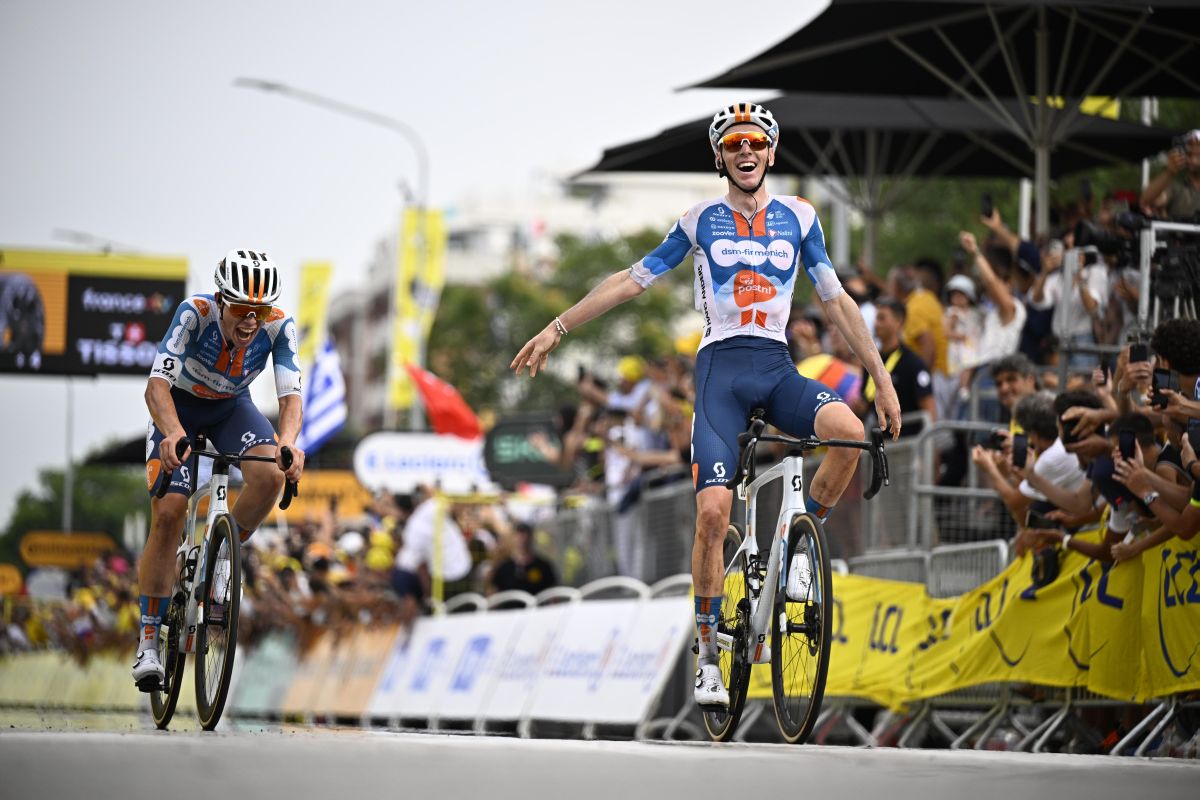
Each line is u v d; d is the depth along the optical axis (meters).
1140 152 39.34
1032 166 41.22
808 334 33.47
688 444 38.53
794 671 18.45
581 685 36.06
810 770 13.29
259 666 56.75
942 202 77.44
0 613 81.31
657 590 34.88
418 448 55.19
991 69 35.34
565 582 46.56
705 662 19.61
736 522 28.20
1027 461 24.66
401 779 12.27
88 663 72.12
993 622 24.59
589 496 46.91
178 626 21.39
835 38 31.41
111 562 78.00
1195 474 20.30
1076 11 31.52
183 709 50.59
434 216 77.69
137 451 84.06
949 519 28.52
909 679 26.58
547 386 166.75
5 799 10.97
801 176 43.31
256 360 21.69
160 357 21.08
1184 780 13.10
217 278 20.83
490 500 51.34
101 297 79.38
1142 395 24.08
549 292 171.25
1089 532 22.84
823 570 17.72
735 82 34.75
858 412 31.25
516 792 11.80
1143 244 25.17
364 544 52.28
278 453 20.69
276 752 13.75
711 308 19.69
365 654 48.56
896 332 30.62
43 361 79.06
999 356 30.67
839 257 57.06
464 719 40.88
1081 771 13.48
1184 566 20.78
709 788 12.22
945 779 12.80
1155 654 21.38
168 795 11.25
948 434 29.12
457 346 170.50
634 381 46.22
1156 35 32.94
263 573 54.75
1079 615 22.73
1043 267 31.48
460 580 49.59
